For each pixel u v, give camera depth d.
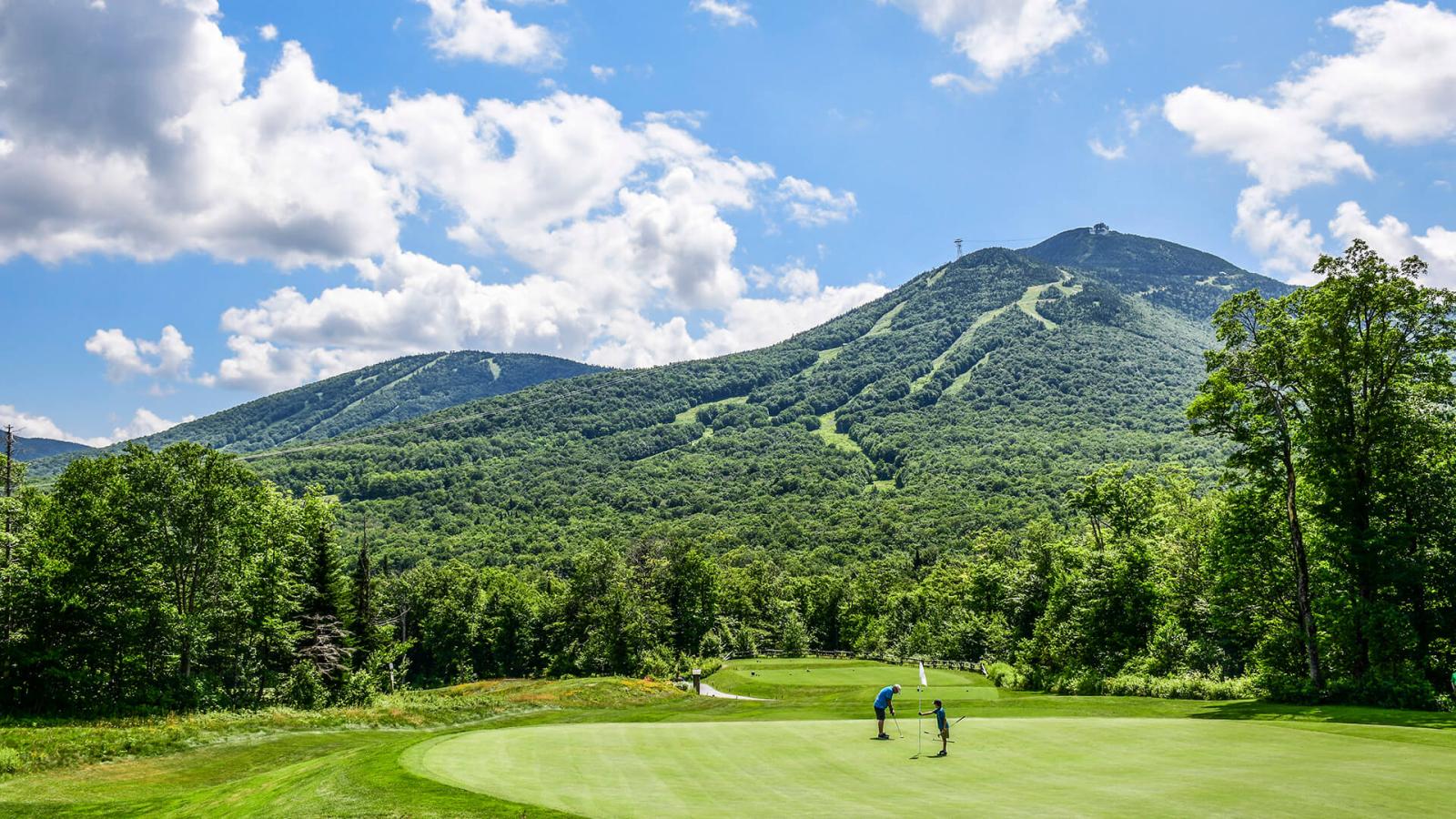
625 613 97.38
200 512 45.91
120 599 43.94
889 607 117.50
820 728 25.06
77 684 41.56
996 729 23.09
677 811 12.36
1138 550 51.09
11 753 26.02
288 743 31.92
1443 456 33.47
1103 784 13.84
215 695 45.97
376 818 13.27
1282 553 37.19
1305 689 31.72
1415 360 32.97
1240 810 11.48
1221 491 46.28
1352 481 33.00
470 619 107.94
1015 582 70.38
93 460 46.59
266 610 50.19
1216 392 35.44
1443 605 32.84
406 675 105.12
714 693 69.12
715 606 112.94
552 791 14.24
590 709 47.59
